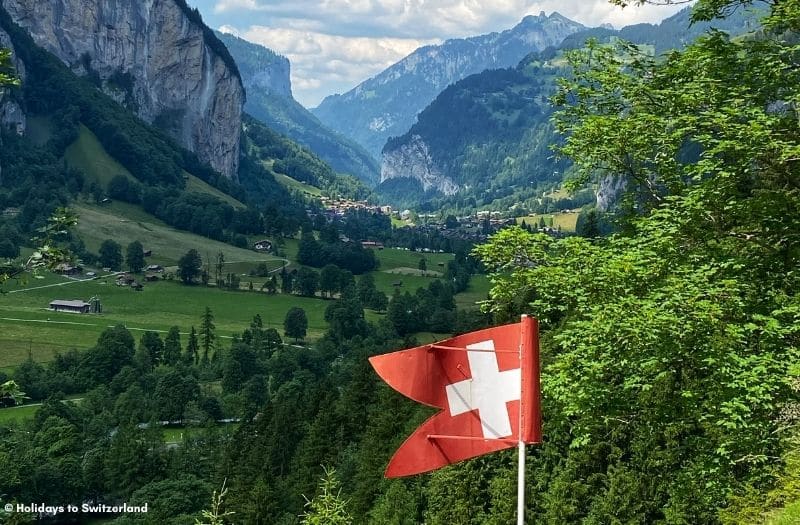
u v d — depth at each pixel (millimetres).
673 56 23141
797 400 18422
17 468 100688
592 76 23500
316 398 104375
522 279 21953
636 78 23500
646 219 21078
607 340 18578
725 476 20359
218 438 133375
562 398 19312
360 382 94750
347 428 92625
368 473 72625
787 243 20297
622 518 42719
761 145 19188
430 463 10609
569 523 46656
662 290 18656
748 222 20438
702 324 17547
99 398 157125
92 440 127812
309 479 84500
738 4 22891
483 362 10711
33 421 133125
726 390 17844
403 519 62375
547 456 51469
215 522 28594
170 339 197125
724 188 20203
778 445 20234
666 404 20016
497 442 10547
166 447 132250
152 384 169000
